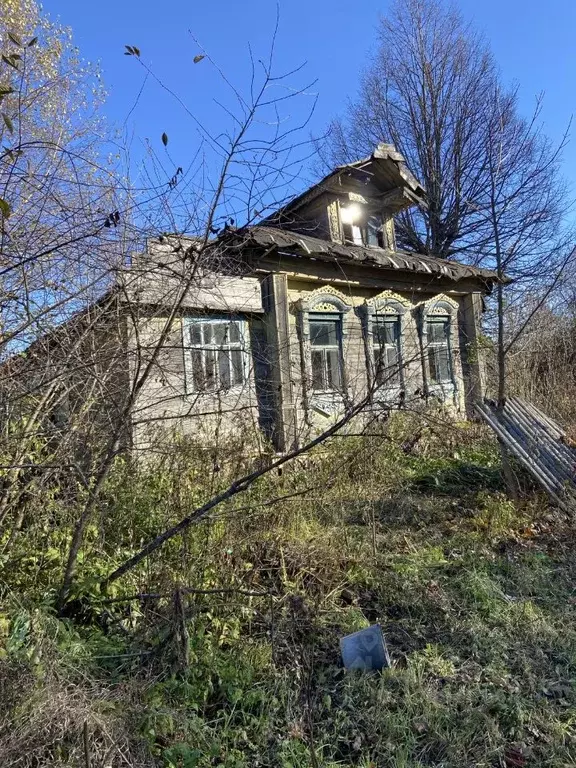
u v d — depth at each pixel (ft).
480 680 10.23
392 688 9.80
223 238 11.53
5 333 9.27
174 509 12.51
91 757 7.08
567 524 18.08
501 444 20.38
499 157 24.11
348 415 10.41
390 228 36.58
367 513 17.60
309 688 9.32
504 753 8.49
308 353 27.76
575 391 32.14
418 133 65.87
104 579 10.59
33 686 7.80
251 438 15.12
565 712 9.37
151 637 9.98
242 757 8.05
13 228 9.10
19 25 18.37
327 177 31.65
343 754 8.46
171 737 8.11
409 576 13.79
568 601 13.29
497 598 13.14
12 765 6.81
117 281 9.90
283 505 14.44
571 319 42.16
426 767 8.18
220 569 11.84
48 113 13.01
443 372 35.65
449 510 19.38
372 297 32.07
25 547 10.91
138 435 13.15
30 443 10.83
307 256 27.02
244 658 10.03
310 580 13.15
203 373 14.71
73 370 9.38
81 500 11.51
